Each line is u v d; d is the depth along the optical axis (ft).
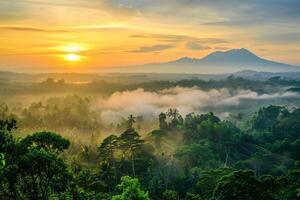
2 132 106.52
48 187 118.21
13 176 104.58
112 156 389.39
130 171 395.96
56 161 111.34
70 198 126.93
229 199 136.46
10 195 107.24
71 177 121.90
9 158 105.29
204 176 267.39
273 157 538.88
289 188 167.22
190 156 476.95
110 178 339.77
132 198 103.81
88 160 457.27
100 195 221.66
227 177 143.13
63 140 118.01
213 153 546.67
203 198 251.60
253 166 497.05
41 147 115.44
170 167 440.04
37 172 107.55
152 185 337.11
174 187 360.48
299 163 187.21
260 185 136.56
